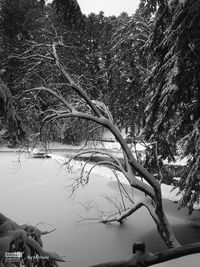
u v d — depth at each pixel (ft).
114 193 73.77
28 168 103.14
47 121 38.86
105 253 43.01
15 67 35.81
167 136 43.86
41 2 21.38
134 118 54.85
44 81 37.37
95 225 52.90
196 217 55.83
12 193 73.26
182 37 36.14
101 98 46.68
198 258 12.53
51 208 61.98
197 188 41.83
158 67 42.91
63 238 47.80
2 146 138.31
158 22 42.37
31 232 16.28
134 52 81.51
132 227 52.08
